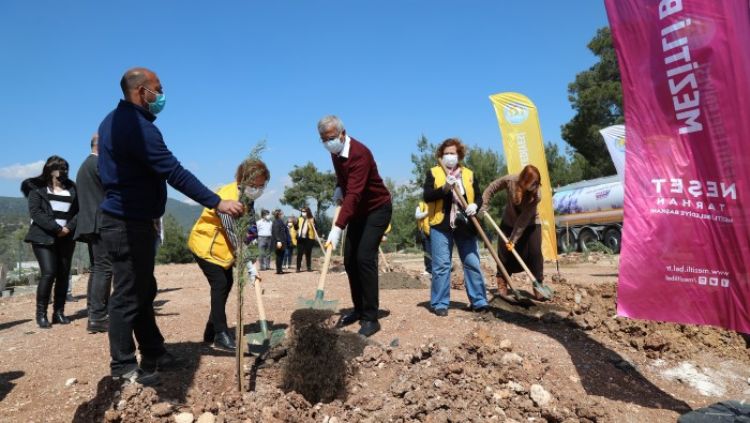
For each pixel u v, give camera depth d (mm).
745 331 3256
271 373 3896
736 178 3270
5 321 6621
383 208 4824
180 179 3340
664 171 3498
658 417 3576
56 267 6016
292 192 40125
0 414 3287
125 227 3363
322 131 4461
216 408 3297
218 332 4438
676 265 3451
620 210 20359
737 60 3242
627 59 3617
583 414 3490
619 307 3553
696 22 3334
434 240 5453
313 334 3615
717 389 4078
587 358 4328
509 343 4359
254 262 4328
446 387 3582
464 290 7566
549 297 5512
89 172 5312
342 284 9422
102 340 5051
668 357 4480
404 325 5039
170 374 3793
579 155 37906
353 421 3299
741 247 3266
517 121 8688
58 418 3240
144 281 3496
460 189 5398
